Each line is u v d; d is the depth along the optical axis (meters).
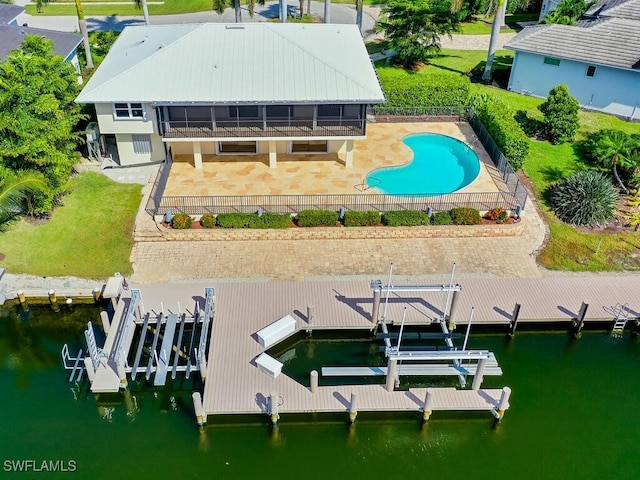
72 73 36.94
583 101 46.81
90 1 70.50
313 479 22.06
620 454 23.19
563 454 23.14
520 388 25.62
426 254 31.48
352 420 23.62
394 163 37.47
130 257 30.70
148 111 35.00
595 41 45.72
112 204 34.03
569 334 28.27
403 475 22.33
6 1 68.38
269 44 35.84
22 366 26.19
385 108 42.28
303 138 34.50
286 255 31.14
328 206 32.78
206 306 26.27
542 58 46.81
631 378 26.42
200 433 23.52
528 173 38.06
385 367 25.77
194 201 32.62
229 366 24.95
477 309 27.91
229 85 33.56
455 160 38.50
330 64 34.88
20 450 22.86
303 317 27.23
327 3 51.97
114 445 23.12
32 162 31.77
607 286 29.73
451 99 42.97
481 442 23.62
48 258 30.55
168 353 25.30
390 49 52.28
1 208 30.02
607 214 33.84
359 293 28.77
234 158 37.03
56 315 28.62
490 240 32.66
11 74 31.22
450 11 50.91
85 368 25.53
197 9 68.12
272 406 22.80
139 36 39.34
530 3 70.31
